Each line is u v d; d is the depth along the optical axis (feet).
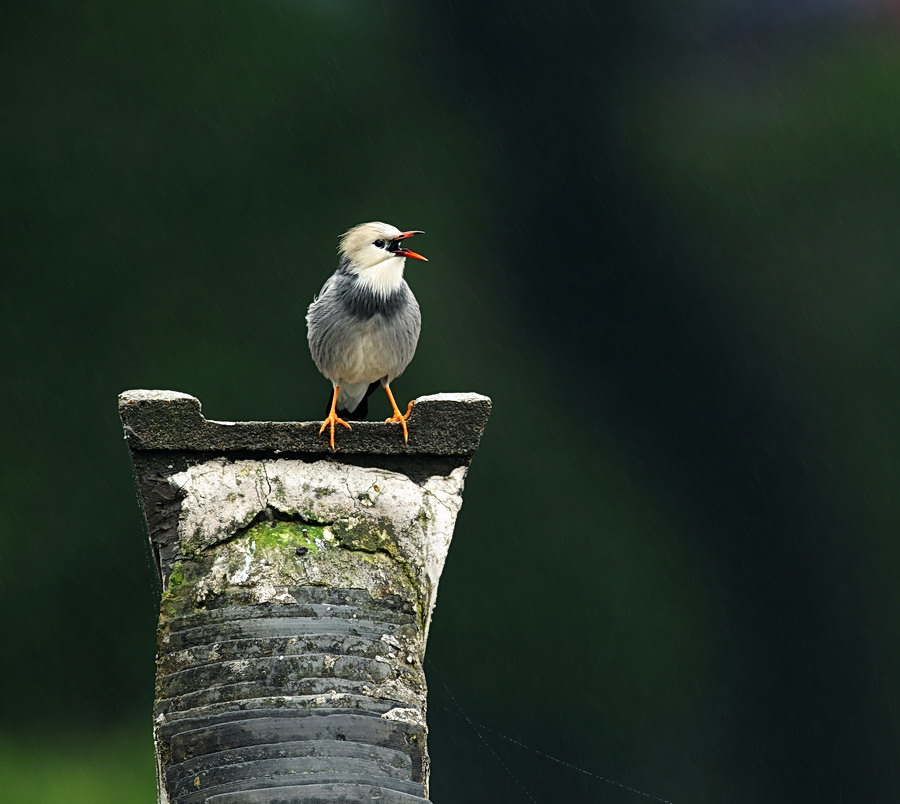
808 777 61.05
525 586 58.70
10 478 52.21
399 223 61.26
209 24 59.67
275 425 15.74
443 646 56.49
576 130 69.56
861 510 63.41
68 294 54.70
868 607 62.69
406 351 23.85
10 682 50.88
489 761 54.90
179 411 15.55
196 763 12.95
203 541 15.07
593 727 56.90
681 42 71.92
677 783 57.52
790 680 61.77
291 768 12.82
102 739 50.52
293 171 59.06
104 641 51.65
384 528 15.40
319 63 61.72
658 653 59.31
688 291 67.00
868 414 63.82
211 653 13.84
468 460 16.08
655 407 65.46
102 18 58.39
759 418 65.21
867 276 64.95
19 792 48.21
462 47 69.26
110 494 53.16
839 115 67.62
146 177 56.95
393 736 13.23
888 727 61.72
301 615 14.19
